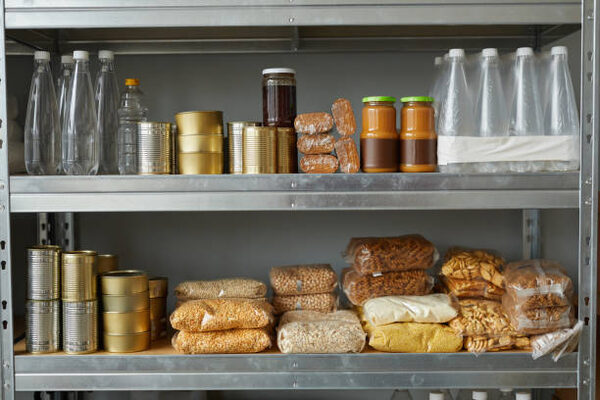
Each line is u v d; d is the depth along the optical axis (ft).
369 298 4.91
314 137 4.69
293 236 5.96
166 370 4.51
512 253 5.98
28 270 4.60
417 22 4.48
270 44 5.72
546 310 4.52
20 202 4.48
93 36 5.59
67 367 4.50
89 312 4.58
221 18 4.47
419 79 5.88
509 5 4.49
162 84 5.83
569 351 4.55
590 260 4.51
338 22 4.47
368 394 6.00
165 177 4.50
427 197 4.51
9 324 4.47
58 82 5.29
